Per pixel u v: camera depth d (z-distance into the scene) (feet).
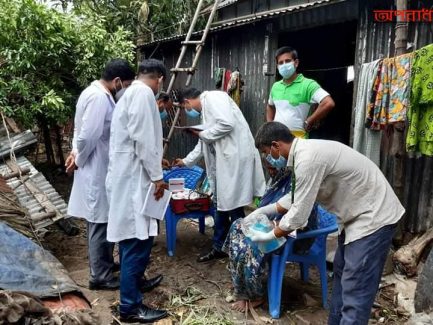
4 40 16.81
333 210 7.60
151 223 9.01
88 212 10.52
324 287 10.03
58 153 23.52
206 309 9.90
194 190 13.61
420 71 9.98
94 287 10.83
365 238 7.16
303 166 7.07
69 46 18.03
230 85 16.99
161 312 9.50
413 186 12.23
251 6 23.47
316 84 12.25
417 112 10.30
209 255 12.76
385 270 11.37
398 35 11.14
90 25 18.44
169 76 22.75
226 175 11.88
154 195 8.84
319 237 9.95
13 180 13.78
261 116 17.07
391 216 7.21
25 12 16.51
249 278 9.46
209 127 11.96
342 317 7.39
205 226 15.93
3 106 16.56
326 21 14.15
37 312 6.24
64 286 7.61
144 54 24.62
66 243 14.33
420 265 11.31
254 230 8.67
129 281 9.07
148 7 26.99
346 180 7.20
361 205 7.24
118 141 8.84
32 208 12.58
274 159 7.91
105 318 9.45
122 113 8.72
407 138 10.53
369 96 11.24
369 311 7.34
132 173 8.81
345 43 23.06
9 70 16.93
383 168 12.76
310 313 9.77
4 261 7.53
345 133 23.53
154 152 8.63
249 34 17.26
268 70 16.46
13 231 8.47
